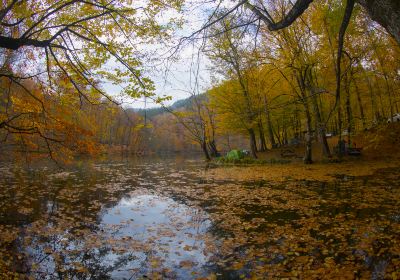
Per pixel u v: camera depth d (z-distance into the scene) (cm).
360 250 656
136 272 603
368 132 2509
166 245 745
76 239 799
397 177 1650
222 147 6269
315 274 554
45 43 561
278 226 857
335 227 822
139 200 1289
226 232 827
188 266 621
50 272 609
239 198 1268
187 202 1230
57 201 1273
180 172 2389
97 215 1045
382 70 2323
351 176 1750
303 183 1579
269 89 2194
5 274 593
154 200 1286
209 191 1465
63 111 903
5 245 752
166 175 2191
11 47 516
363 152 2727
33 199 1308
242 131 3356
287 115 3162
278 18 1169
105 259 669
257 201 1195
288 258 633
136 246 741
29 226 917
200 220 958
